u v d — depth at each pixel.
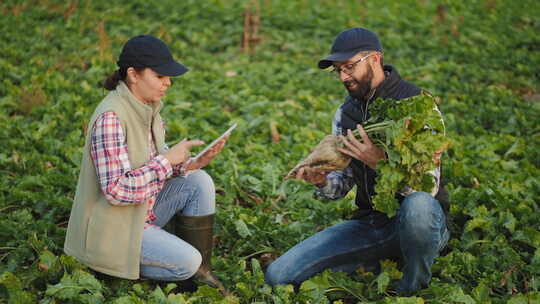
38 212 4.98
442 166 5.96
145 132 3.72
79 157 5.86
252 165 6.07
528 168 6.09
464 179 5.79
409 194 3.77
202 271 4.00
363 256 4.18
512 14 14.15
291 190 5.65
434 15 14.18
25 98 7.40
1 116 6.86
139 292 3.82
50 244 4.38
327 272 3.94
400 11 14.48
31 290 3.88
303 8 13.94
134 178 3.54
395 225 4.05
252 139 6.89
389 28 12.75
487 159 6.43
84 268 3.87
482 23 13.26
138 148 3.68
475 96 8.70
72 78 8.71
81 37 10.93
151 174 3.60
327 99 8.57
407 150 3.51
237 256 4.63
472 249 4.55
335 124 4.43
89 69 9.09
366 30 4.00
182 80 8.88
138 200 3.58
